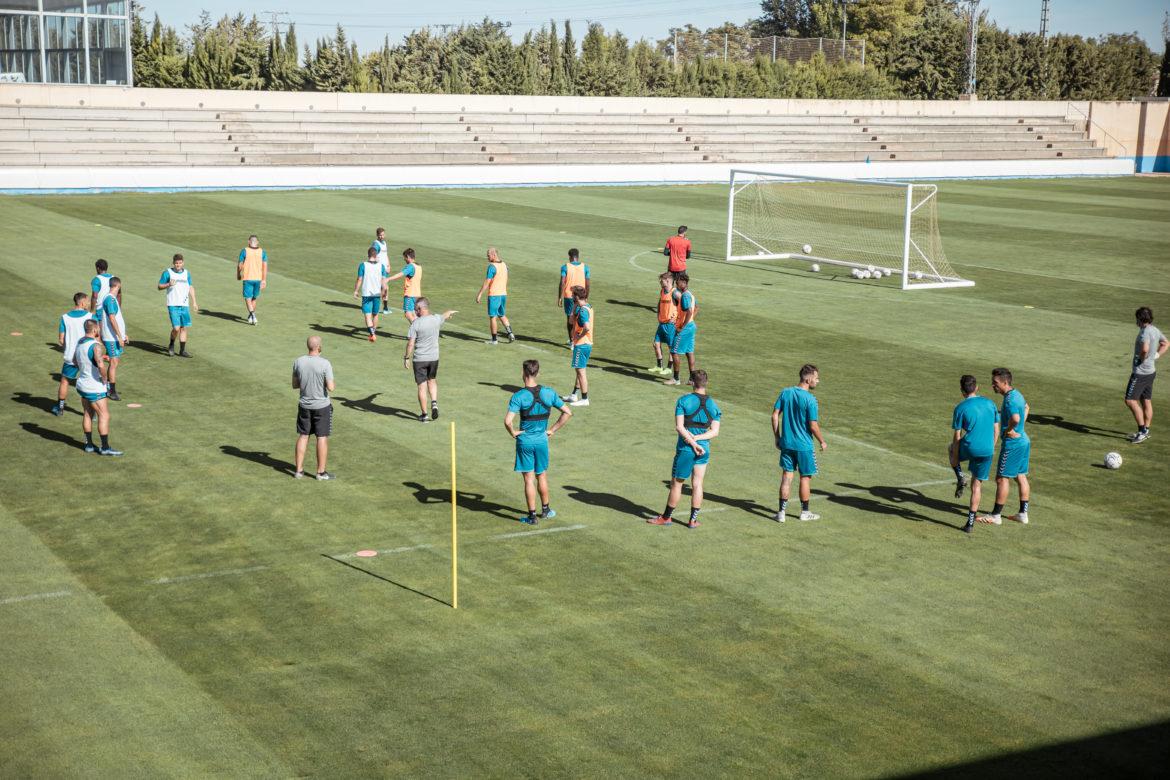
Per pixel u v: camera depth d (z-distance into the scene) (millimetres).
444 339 22953
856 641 10523
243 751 8484
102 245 33500
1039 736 8945
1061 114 81375
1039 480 15453
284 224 39812
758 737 8836
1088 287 31703
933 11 98438
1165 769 8508
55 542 12391
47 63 55438
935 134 76625
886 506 14242
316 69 79938
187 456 15422
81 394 15234
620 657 10086
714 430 13148
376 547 12445
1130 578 12180
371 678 9609
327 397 14445
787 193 57469
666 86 89750
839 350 23016
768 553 12594
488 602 11133
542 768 8344
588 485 14703
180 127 56844
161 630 10398
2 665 9703
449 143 61812
